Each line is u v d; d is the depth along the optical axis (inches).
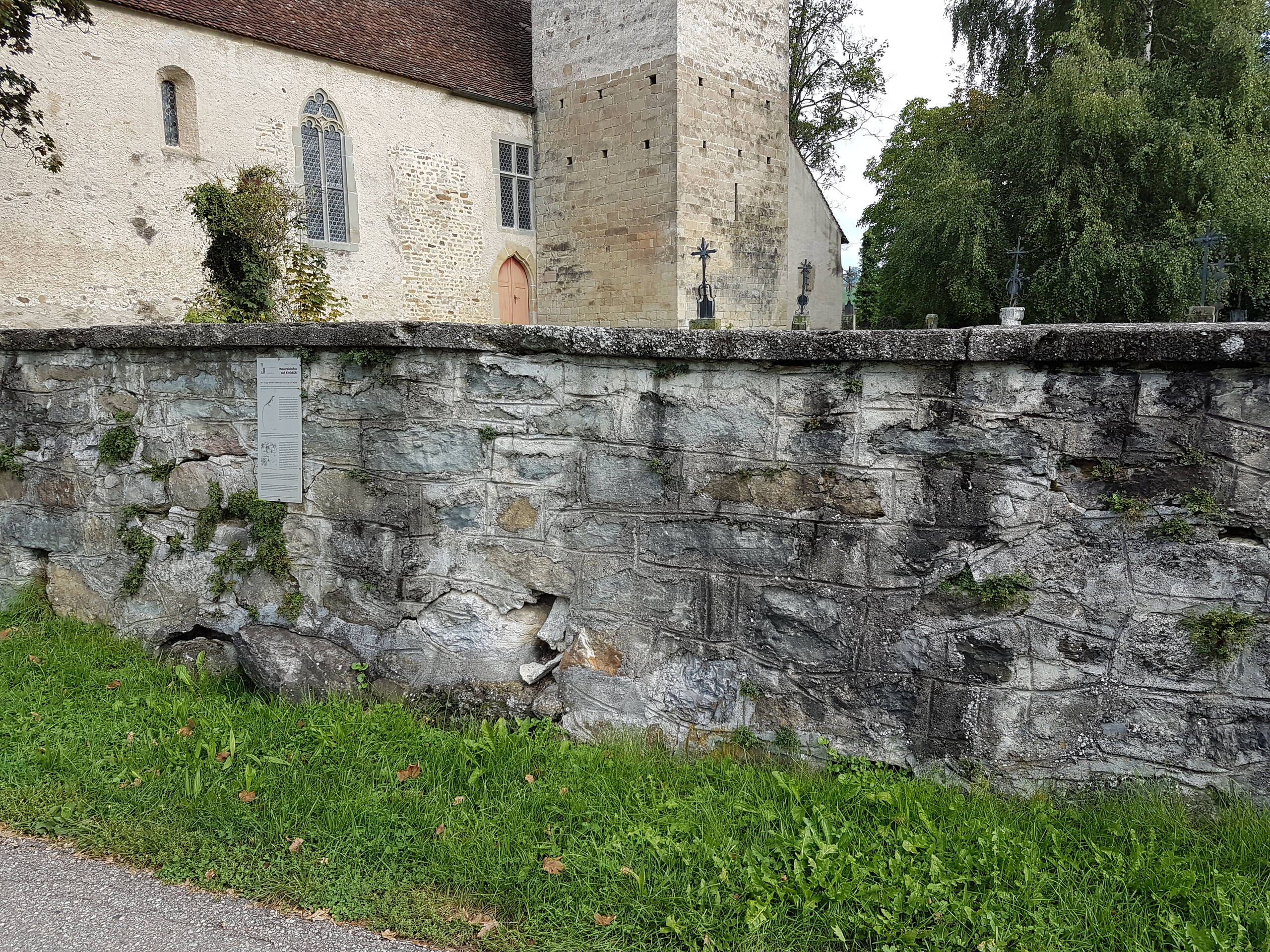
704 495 138.7
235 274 534.3
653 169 791.1
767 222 885.8
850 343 124.6
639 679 145.3
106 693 169.9
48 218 540.7
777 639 135.3
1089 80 679.1
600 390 144.9
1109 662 117.9
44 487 212.7
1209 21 730.2
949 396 122.3
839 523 130.0
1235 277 681.0
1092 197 692.1
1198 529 112.7
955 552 124.0
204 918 107.7
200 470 187.3
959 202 737.0
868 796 119.0
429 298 786.8
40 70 529.7
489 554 156.8
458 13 898.1
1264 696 111.4
